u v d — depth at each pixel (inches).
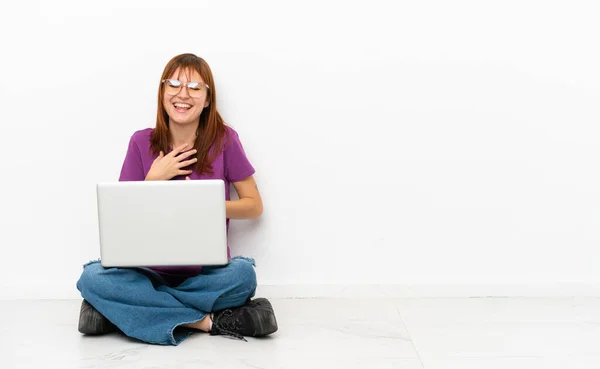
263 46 94.0
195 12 93.5
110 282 79.5
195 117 88.6
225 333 81.5
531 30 94.0
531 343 78.4
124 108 95.0
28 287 97.3
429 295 97.3
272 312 81.2
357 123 95.3
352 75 94.5
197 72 88.2
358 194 96.4
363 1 93.6
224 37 93.8
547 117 95.3
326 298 97.3
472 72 94.6
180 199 77.2
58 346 78.4
